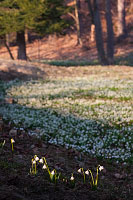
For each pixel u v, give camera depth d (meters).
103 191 5.05
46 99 15.34
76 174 5.81
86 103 14.20
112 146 8.65
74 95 16.27
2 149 6.31
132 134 9.62
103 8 57.75
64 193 4.51
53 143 8.44
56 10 30.17
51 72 25.16
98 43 32.97
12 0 26.95
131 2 57.84
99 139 9.14
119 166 7.16
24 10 26.94
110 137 9.28
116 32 49.62
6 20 26.11
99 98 15.44
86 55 42.56
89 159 7.45
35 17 28.53
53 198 4.22
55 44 50.09
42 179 4.88
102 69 28.28
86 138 8.94
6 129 8.95
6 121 10.38
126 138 9.22
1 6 26.78
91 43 47.59
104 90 17.39
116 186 5.59
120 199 4.83
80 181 5.38
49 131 9.53
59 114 12.16
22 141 7.78
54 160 6.55
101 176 6.10
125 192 5.29
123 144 8.77
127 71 26.95
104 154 7.84
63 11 30.66
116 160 7.55
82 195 4.60
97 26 32.53
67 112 12.40
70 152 7.73
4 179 4.50
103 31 50.09
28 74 22.92
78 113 12.27
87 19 56.16
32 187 4.45
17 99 15.42
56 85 19.73
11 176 4.64
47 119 11.04
